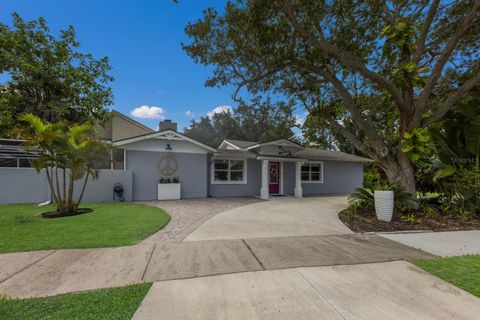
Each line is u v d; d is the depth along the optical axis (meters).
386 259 3.94
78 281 2.99
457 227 6.43
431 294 2.79
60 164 7.22
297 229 5.96
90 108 15.25
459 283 3.08
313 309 2.45
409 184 8.10
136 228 5.57
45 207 8.38
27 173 9.65
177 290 2.81
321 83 10.01
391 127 11.34
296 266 3.58
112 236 4.91
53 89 14.38
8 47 12.66
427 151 7.19
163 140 11.80
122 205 9.25
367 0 7.53
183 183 12.22
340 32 8.00
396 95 8.00
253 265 3.60
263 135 32.41
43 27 13.65
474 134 8.16
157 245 4.47
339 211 8.73
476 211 7.52
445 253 4.32
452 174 8.14
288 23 7.28
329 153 17.41
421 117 7.96
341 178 17.30
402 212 7.46
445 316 2.37
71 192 7.39
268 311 2.40
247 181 14.02
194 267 3.48
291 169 15.33
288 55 7.71
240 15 7.23
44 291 2.74
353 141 10.07
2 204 9.14
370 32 8.60
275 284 3.00
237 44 7.92
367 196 8.16
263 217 7.46
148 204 9.77
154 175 11.59
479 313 2.42
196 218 7.11
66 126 7.23
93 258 3.76
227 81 9.26
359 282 3.09
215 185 13.16
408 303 2.59
